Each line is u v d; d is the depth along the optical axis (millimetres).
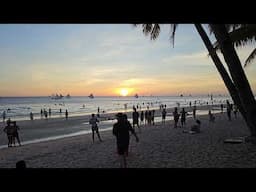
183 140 13062
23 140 18672
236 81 7168
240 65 7098
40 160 9594
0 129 27906
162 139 13875
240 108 10586
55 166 8156
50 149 12734
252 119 7234
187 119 30500
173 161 8023
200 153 9180
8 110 74812
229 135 14266
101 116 48125
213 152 9203
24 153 11836
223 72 10852
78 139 17156
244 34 8617
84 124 32844
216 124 22172
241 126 19578
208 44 10344
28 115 57219
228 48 7059
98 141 15227
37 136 21078
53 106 111625
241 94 7215
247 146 10016
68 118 44031
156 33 11180
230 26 10703
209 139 12945
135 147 11422
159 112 54406
